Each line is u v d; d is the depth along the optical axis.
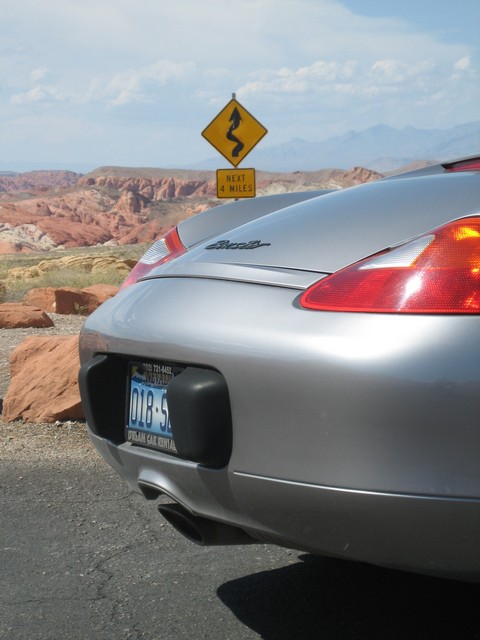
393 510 1.87
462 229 1.98
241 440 2.11
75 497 3.88
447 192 2.49
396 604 2.63
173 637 2.44
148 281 2.73
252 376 2.07
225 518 2.23
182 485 2.31
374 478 1.88
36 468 4.40
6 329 10.75
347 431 1.91
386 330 1.90
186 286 2.48
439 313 1.88
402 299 1.93
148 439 2.50
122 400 2.67
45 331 10.50
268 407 2.04
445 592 2.71
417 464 1.84
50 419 5.41
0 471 4.37
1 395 6.36
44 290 14.60
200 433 2.17
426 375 1.83
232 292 2.32
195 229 3.39
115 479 4.16
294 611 2.60
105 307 2.79
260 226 2.79
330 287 2.08
